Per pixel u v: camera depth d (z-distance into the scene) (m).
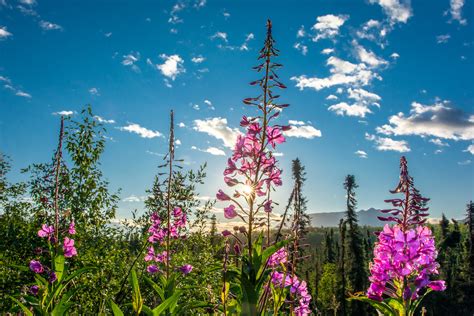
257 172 4.47
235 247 4.14
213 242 10.66
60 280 6.62
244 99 4.75
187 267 7.69
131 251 10.78
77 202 9.97
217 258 9.92
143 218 10.62
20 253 10.09
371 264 5.07
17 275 9.57
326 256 54.25
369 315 42.22
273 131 4.71
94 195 10.41
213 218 10.88
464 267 55.09
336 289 45.00
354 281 43.84
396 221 4.96
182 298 8.38
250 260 4.04
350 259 45.31
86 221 10.13
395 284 4.90
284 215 4.16
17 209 10.73
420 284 4.70
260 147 4.66
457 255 62.81
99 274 9.28
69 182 10.06
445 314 49.06
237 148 4.59
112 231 10.74
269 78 4.73
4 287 9.52
